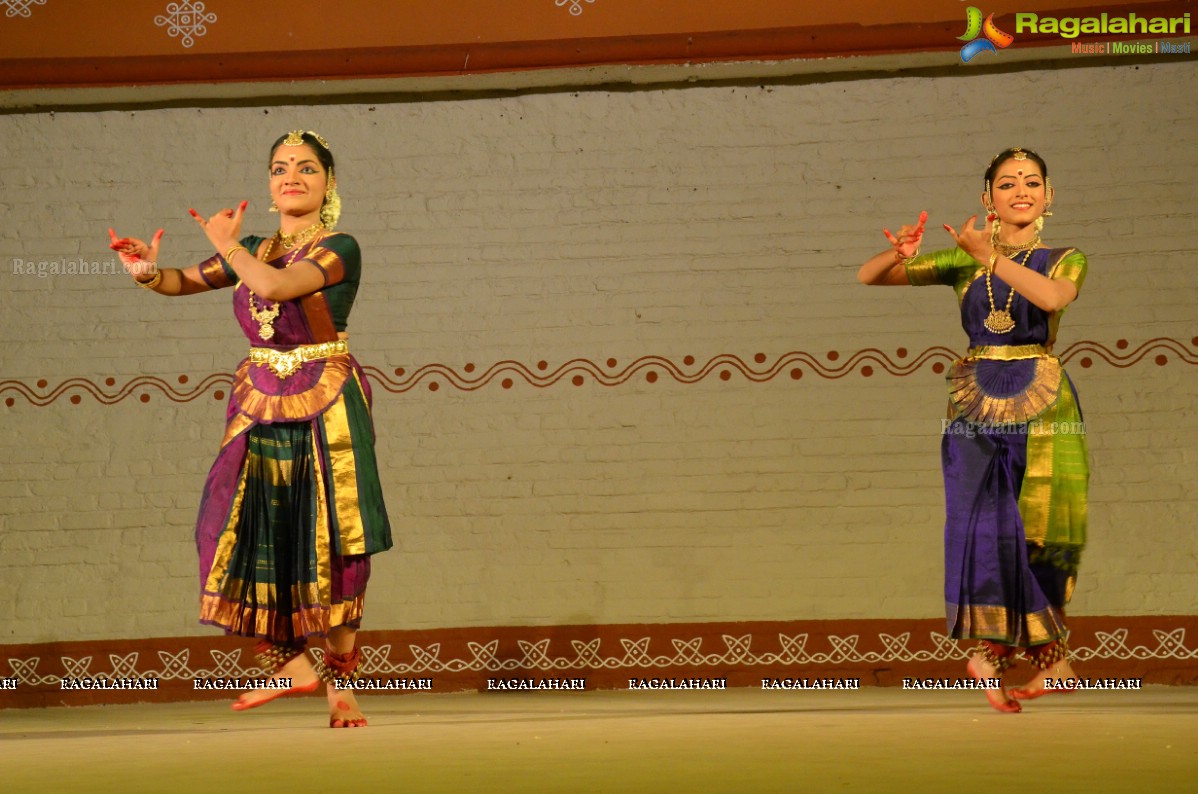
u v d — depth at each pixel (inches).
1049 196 390.3
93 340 601.9
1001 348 375.6
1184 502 566.9
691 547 581.0
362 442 364.5
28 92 597.6
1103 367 575.8
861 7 578.2
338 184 607.5
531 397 593.3
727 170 601.0
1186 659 558.3
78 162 611.5
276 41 589.6
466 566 585.0
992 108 594.2
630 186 603.2
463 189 606.9
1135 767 235.5
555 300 598.5
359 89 607.8
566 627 580.1
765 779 224.8
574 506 586.6
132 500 592.1
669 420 588.4
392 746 292.7
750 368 589.0
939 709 394.6
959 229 588.4
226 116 614.2
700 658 574.9
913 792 208.2
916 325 585.9
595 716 384.8
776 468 582.9
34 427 596.7
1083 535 368.2
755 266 594.9
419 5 588.1
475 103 613.0
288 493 361.1
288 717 435.2
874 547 575.2
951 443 376.8
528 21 586.9
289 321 363.9
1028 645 359.9
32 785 233.3
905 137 596.4
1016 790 208.7
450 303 600.4
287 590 358.6
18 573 587.2
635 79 605.6
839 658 570.9
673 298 595.5
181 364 600.7
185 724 400.8
